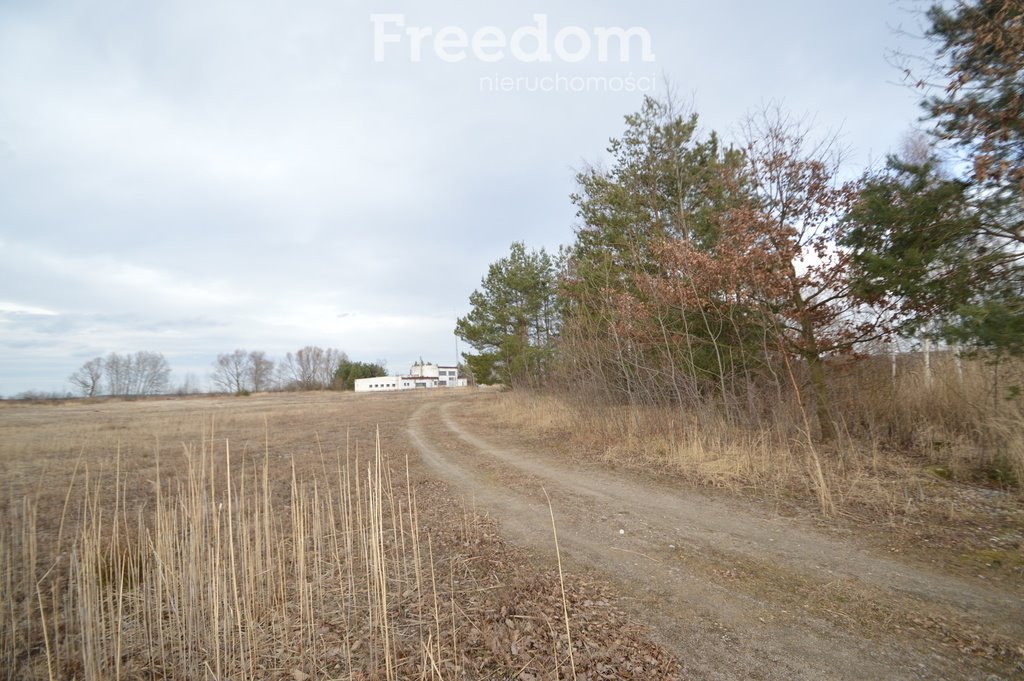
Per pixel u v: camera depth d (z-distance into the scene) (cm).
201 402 6259
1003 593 428
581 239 1802
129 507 834
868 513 647
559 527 673
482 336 3384
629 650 372
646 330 1311
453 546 617
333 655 391
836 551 540
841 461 846
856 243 889
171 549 460
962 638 366
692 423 1141
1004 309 636
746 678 333
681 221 1423
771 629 394
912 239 795
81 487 995
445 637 404
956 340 721
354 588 508
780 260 1005
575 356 1605
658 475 931
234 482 1010
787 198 1052
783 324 1101
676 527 649
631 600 454
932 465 843
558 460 1153
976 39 633
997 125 641
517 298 3244
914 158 815
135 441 1709
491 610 444
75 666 387
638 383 1390
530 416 1928
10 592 448
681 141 1504
